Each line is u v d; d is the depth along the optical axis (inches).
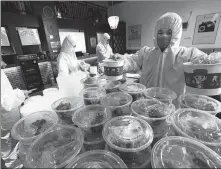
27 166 13.4
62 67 58.3
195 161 13.4
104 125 18.6
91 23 156.3
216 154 14.1
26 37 107.7
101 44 111.6
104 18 188.2
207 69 20.9
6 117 22.9
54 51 124.3
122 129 17.5
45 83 118.1
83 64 65.2
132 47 194.9
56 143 16.0
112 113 24.0
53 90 33.3
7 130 22.5
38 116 21.4
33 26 109.5
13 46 100.0
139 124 18.5
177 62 35.8
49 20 116.3
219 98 27.5
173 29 34.0
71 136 17.2
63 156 14.2
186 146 15.3
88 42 159.0
